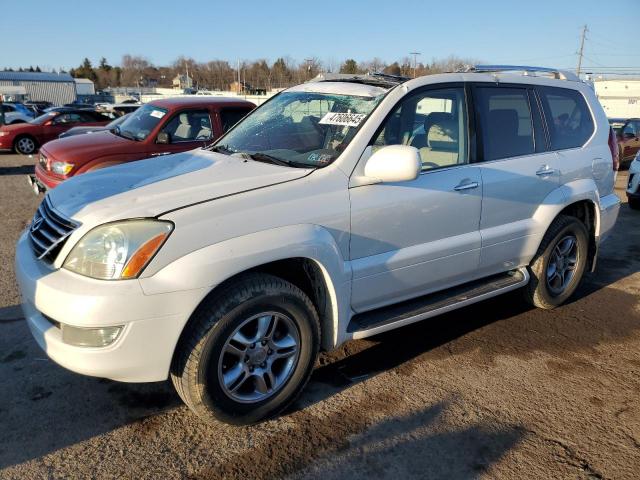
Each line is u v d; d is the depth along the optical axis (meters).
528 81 4.29
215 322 2.64
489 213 3.86
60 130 16.97
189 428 2.93
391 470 2.67
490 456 2.79
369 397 3.28
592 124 4.79
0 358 3.58
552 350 3.96
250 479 2.57
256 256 2.68
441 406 3.20
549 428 3.04
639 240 7.27
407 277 3.45
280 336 2.98
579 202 4.66
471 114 3.81
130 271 2.48
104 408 3.09
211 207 2.67
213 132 7.96
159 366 2.59
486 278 4.21
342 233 3.06
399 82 3.67
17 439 2.80
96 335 2.48
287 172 3.06
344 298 3.13
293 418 3.05
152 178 3.16
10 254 5.80
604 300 4.99
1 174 12.34
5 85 52.91
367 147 3.21
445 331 4.23
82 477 2.55
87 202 2.85
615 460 2.79
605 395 3.39
